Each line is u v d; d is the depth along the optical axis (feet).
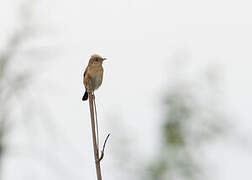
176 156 52.11
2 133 32.83
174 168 52.08
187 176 51.70
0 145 32.78
